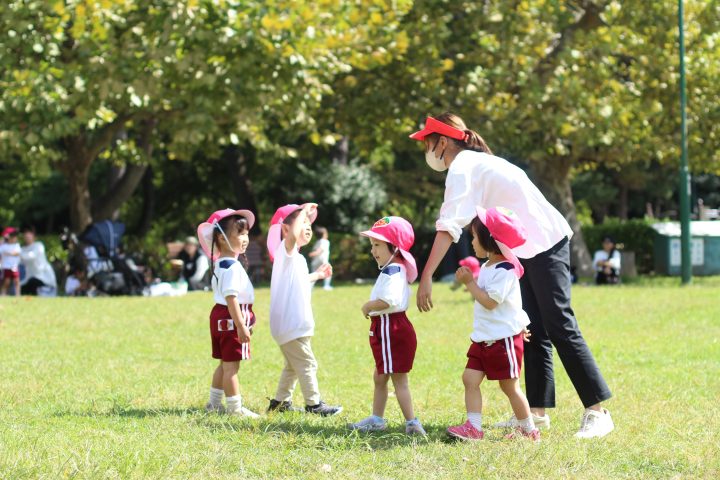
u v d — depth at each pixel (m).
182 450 5.54
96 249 23.00
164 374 9.23
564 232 6.35
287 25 19.58
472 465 5.27
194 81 20.39
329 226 37.19
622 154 28.97
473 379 6.08
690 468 5.23
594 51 24.98
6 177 39.78
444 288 22.23
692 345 11.41
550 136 27.11
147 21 20.41
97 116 21.89
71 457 5.20
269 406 7.53
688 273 24.06
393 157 41.25
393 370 6.41
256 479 5.01
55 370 9.37
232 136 21.78
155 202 40.66
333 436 6.07
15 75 19.58
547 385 6.66
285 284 7.25
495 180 6.25
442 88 26.03
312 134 23.92
